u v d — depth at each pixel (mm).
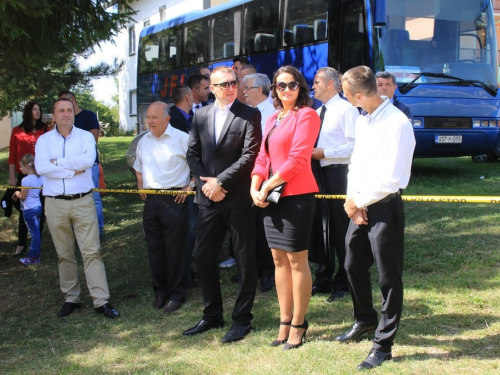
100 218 8578
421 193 9172
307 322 4562
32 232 7586
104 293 5586
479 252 5977
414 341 4195
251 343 4492
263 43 12797
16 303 6156
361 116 3916
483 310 4645
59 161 5418
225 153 4625
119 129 34156
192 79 7277
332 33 11102
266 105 5805
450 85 10602
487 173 10930
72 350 4738
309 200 4246
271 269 5758
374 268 5871
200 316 5266
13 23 6754
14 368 4465
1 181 15367
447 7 10852
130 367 4289
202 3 25562
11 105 13773
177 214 5555
